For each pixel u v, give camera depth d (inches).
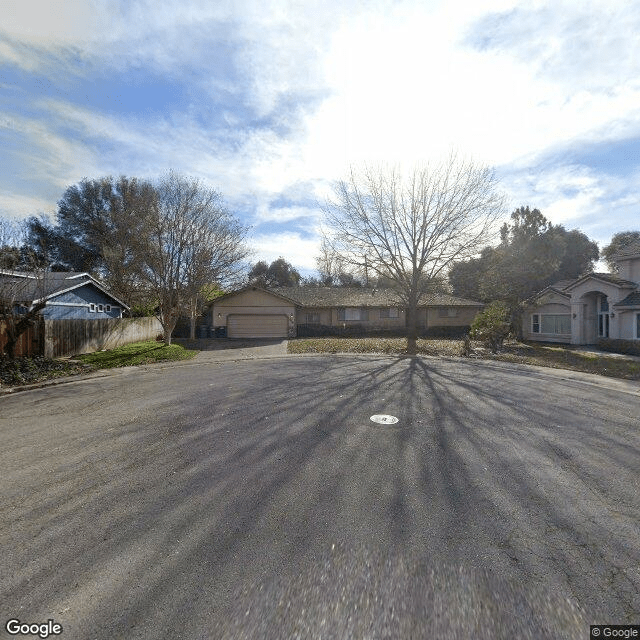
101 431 225.0
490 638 79.7
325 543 112.8
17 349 492.7
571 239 1315.2
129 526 122.8
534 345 781.9
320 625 83.0
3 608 88.3
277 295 1031.6
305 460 176.9
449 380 386.3
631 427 231.5
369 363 519.8
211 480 156.3
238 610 87.2
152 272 776.9
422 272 789.2
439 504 136.6
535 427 230.1
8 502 139.9
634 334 668.1
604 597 91.9
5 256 458.6
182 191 761.0
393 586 95.0
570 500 140.5
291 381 379.9
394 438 207.6
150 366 508.1
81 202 1344.7
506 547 111.7
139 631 81.6
